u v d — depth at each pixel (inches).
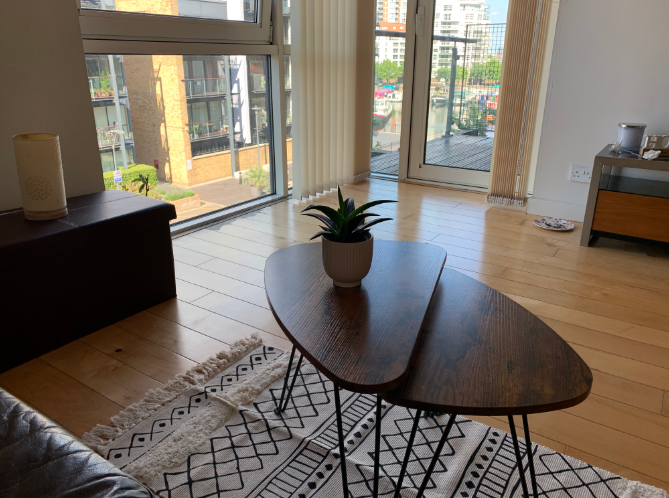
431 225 133.3
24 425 39.5
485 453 59.2
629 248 120.2
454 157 164.2
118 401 67.7
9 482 33.9
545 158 137.2
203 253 114.6
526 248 119.3
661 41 116.4
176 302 93.6
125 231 83.2
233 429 62.7
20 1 82.4
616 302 94.6
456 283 63.7
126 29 102.1
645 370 74.7
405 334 49.3
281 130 146.6
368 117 170.9
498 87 149.3
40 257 73.1
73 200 89.5
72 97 92.0
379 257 68.2
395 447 60.0
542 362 46.7
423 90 161.3
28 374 72.9
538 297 96.3
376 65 169.6
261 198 150.7
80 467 35.1
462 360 46.9
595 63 124.4
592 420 64.9
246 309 91.3
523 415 44.4
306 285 60.0
